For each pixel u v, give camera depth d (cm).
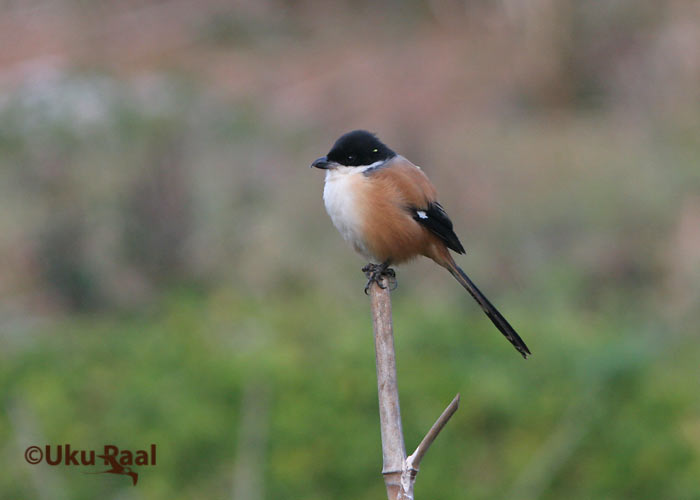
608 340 1088
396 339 1134
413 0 2589
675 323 1190
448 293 1311
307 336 1166
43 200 1357
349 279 1350
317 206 1462
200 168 1428
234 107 1557
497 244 1395
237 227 1406
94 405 1007
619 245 1370
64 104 1413
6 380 1051
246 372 1016
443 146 1727
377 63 2281
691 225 1385
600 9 2050
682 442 923
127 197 1355
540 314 1234
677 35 1936
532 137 1834
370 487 886
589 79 2061
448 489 873
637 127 1825
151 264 1359
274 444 913
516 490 872
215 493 864
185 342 1138
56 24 2467
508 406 973
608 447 923
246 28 2470
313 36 2480
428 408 977
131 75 1883
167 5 2555
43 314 1297
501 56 2191
